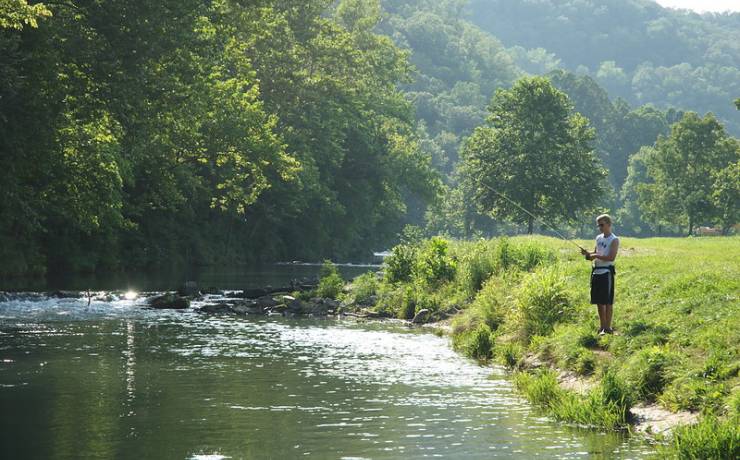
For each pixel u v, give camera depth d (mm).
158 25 31297
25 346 20688
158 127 36375
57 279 45000
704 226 124750
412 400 14500
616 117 194625
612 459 10727
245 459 10609
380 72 94375
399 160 90062
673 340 15086
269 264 71188
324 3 75625
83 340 22000
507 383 16250
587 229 151375
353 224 87875
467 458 10766
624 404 13023
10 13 22422
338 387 15695
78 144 33031
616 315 18219
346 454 10906
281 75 68500
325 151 76375
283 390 15297
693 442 10602
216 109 48625
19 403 13867
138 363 18219
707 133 99812
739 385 12336
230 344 21656
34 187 37156
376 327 26578
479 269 29547
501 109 76938
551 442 11625
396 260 35156
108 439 11547
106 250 55375
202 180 64062
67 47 29375
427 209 136875
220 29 38969
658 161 104750
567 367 16297
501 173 74062
